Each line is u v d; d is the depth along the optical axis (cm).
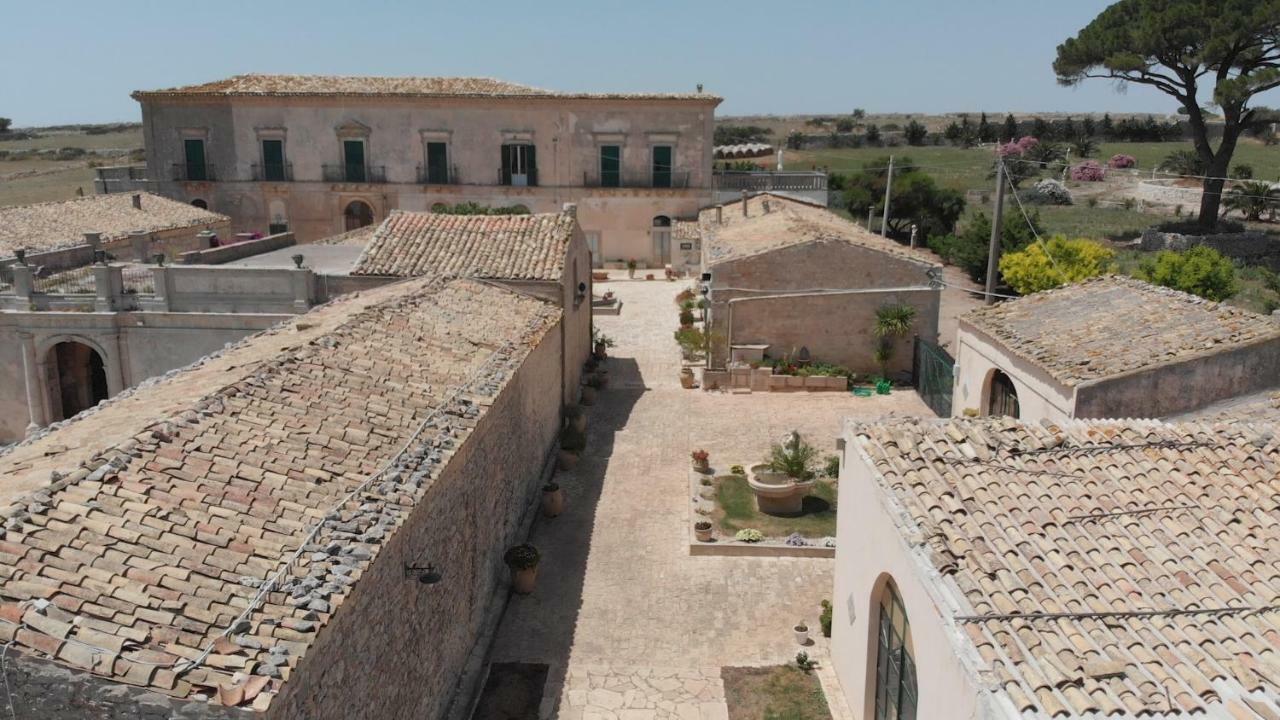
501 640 1612
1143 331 1950
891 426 1356
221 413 1209
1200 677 820
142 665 740
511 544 1895
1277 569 990
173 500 973
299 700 828
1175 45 4728
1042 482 1155
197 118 5550
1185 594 945
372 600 1026
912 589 1065
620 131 5431
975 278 4825
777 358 3259
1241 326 1827
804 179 5588
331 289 2556
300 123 5497
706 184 5491
